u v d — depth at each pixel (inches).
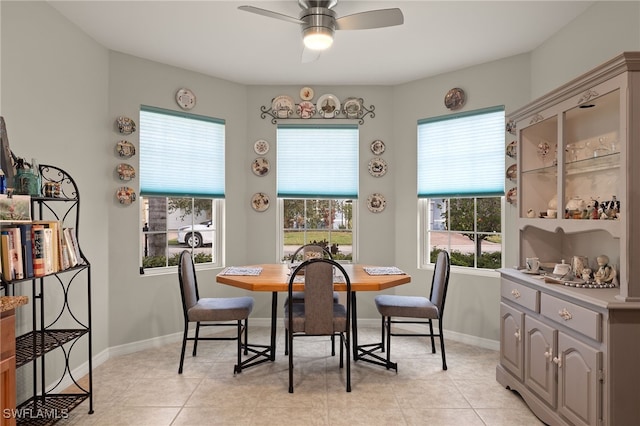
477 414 98.4
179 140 152.6
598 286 88.1
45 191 89.4
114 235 136.4
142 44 132.0
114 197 136.2
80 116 120.8
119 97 137.5
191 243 160.6
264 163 171.2
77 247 95.1
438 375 121.4
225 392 109.3
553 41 125.6
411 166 167.3
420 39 128.3
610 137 85.3
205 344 149.6
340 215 175.9
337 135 172.2
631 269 75.3
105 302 133.1
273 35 125.8
